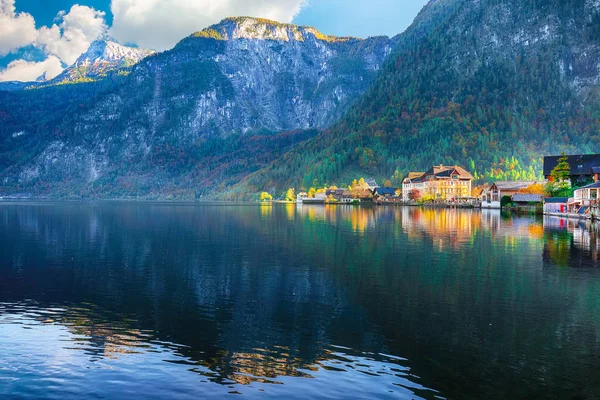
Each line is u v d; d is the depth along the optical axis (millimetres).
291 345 29109
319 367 25844
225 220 136000
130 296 41594
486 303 37719
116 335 31219
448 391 23094
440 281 45719
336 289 43094
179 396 22719
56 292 43281
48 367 26031
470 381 24094
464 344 28969
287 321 33844
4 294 42531
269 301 39312
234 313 36000
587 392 22906
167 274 51312
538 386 23500
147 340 30312
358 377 24594
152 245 76688
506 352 27625
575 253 61938
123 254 66812
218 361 26781
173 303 39125
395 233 89625
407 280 46438
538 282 45000
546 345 28672
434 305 37312
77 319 34844
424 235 85312
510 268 51969
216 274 50906
